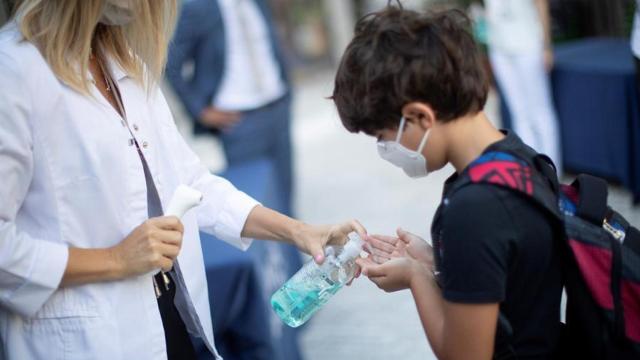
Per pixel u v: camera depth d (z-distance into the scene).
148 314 1.65
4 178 1.46
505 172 1.33
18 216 1.56
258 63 4.29
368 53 1.39
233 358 2.67
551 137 4.96
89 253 1.56
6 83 1.46
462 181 1.35
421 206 5.39
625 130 4.69
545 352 1.42
